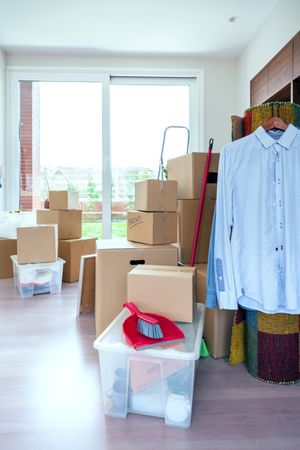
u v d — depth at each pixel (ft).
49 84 14.92
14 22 12.01
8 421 4.60
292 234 5.26
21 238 10.66
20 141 14.93
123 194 15.30
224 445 4.15
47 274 10.89
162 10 11.35
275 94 10.29
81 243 12.72
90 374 5.84
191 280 5.50
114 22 12.07
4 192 14.65
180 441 4.22
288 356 5.58
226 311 6.55
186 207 8.00
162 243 7.57
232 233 5.52
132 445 4.16
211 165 8.04
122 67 14.73
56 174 15.15
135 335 4.90
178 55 14.70
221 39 13.33
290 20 10.14
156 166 15.34
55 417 4.68
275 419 4.65
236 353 6.23
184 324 5.52
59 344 7.06
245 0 10.86
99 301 6.97
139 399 4.76
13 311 9.15
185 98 15.35
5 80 14.47
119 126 15.21
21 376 5.76
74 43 13.60
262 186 5.37
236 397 5.17
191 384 4.58
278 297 5.36
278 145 5.35
